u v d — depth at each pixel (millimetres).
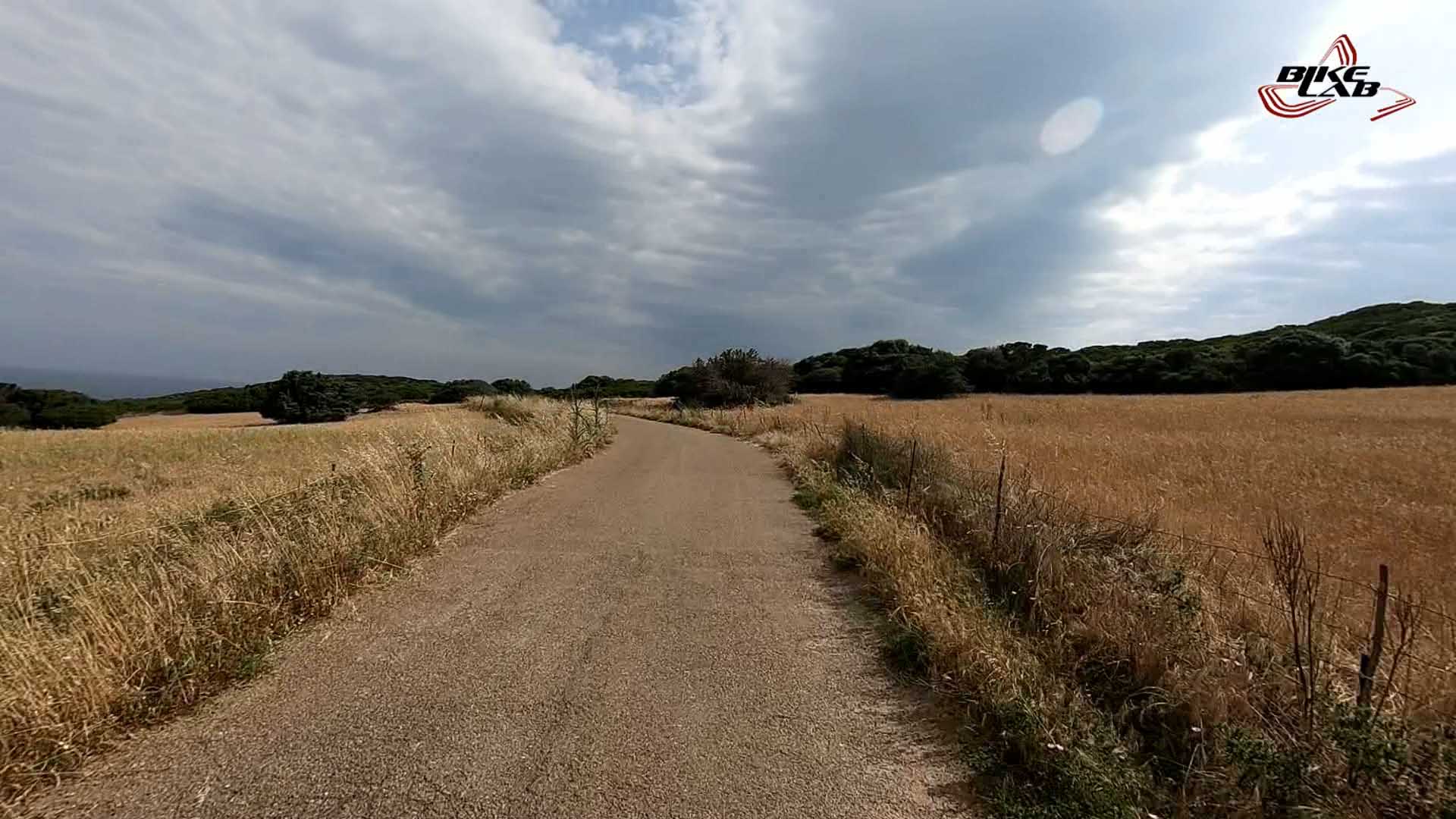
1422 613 4375
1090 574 4918
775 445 16641
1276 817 2600
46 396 62594
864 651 4254
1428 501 9914
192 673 3512
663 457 14812
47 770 2773
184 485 11227
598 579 5617
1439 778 2672
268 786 2734
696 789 2779
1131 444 17141
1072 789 2709
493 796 2686
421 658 4012
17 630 3500
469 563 6004
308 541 5332
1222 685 3357
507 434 13875
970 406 37844
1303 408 34875
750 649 4254
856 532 6535
